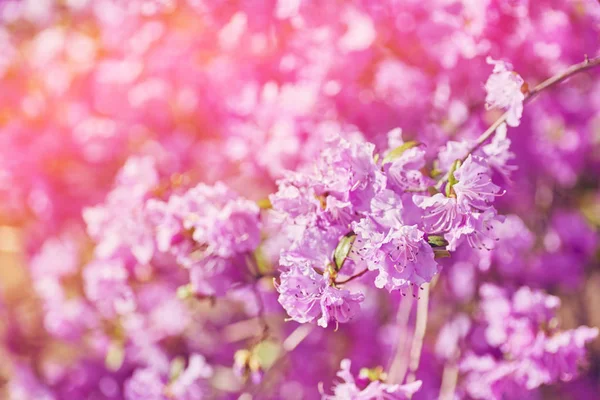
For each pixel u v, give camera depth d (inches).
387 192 25.8
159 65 40.4
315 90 36.2
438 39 35.0
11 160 44.7
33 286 47.7
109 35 42.1
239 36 36.5
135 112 42.2
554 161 41.3
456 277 37.2
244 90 37.8
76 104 43.8
